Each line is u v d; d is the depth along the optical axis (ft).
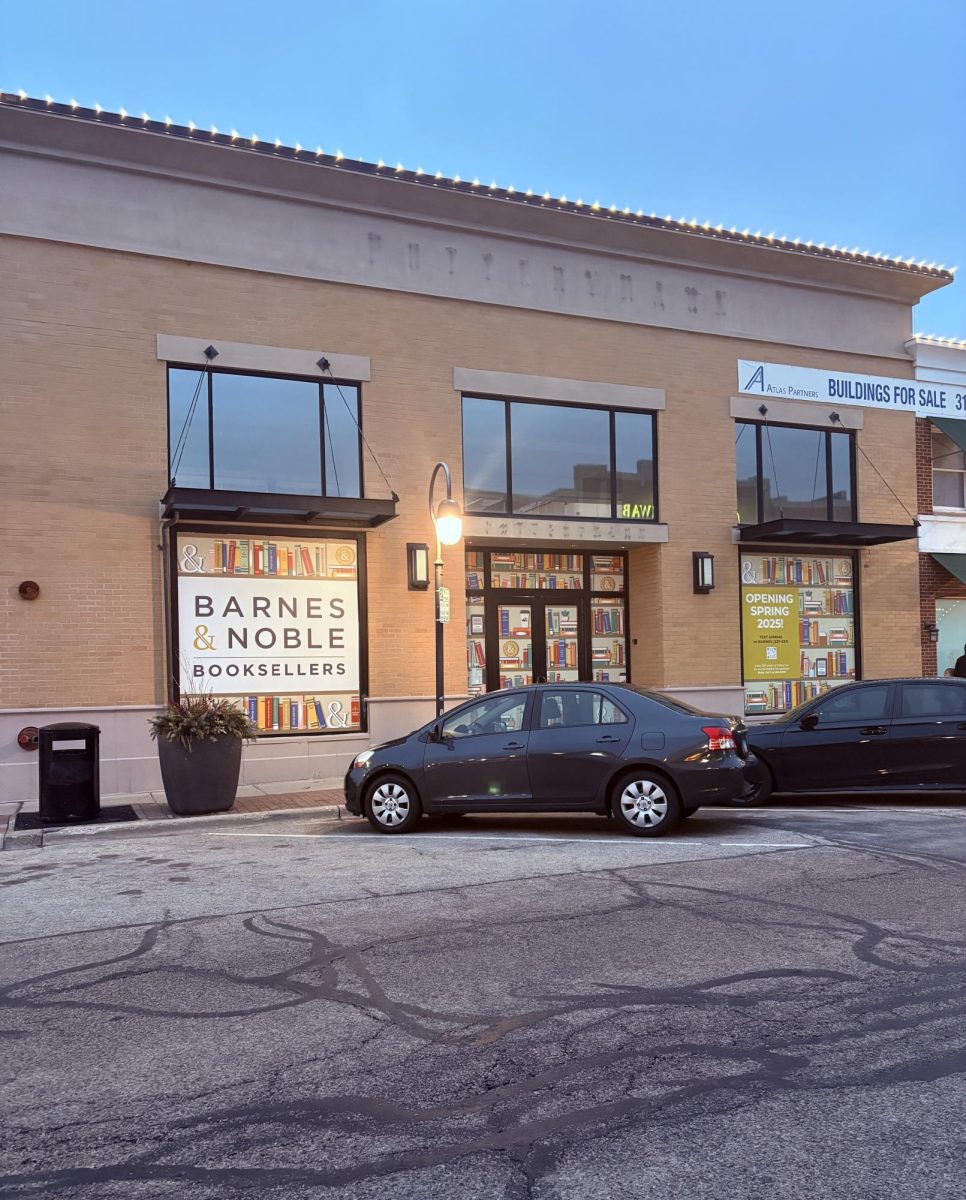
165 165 45.11
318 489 47.75
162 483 44.55
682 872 26.04
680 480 55.77
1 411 41.91
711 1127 12.35
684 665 55.06
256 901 24.21
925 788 36.91
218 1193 11.14
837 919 21.38
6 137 42.47
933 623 62.85
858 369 61.62
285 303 47.34
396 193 49.19
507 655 54.34
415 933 21.01
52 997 17.69
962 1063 14.06
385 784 33.76
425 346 50.19
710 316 57.16
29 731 41.52
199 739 38.47
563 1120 12.67
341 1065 14.52
